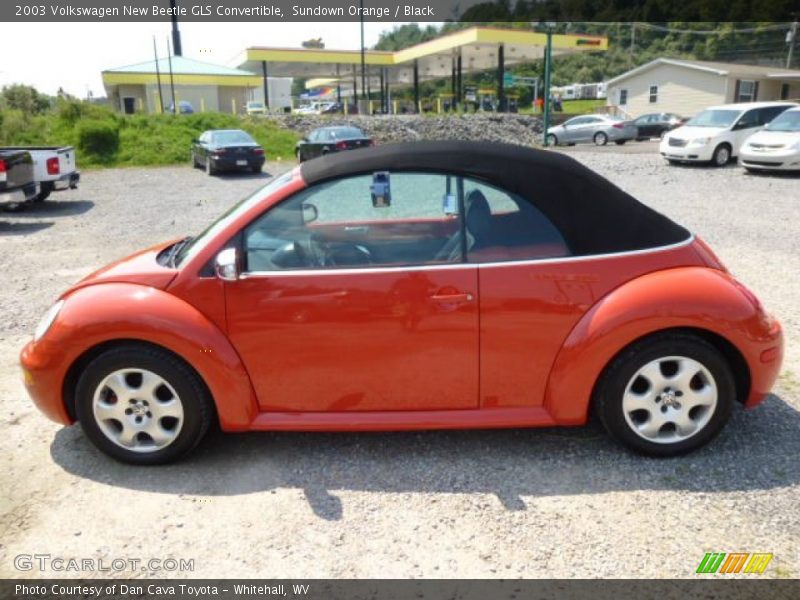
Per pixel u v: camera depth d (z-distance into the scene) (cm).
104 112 2970
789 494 312
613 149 2733
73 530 300
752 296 342
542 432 378
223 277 325
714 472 332
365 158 348
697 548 277
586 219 335
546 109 3070
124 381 343
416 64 5112
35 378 348
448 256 336
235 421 343
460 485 328
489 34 4084
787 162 1562
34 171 1378
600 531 289
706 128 1895
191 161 2681
